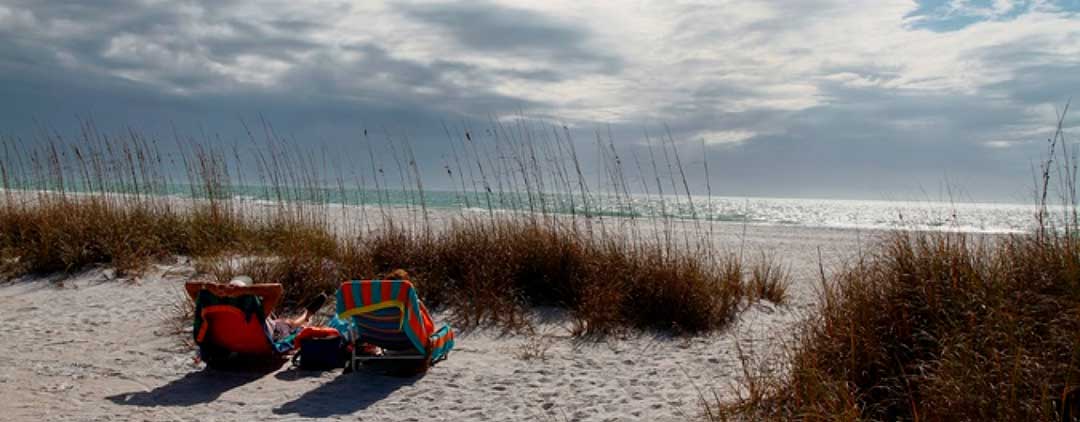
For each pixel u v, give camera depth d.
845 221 49.12
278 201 12.62
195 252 11.30
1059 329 4.59
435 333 7.26
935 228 6.88
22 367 6.71
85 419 5.43
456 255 10.15
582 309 8.90
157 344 7.68
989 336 4.59
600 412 5.77
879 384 4.98
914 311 5.47
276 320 7.43
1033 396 4.10
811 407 4.58
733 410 5.33
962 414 4.13
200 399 6.07
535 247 9.98
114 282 10.11
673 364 7.30
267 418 5.64
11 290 9.85
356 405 6.02
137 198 12.38
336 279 9.74
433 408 5.95
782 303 10.36
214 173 12.59
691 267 9.31
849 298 5.93
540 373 7.00
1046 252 5.95
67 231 11.19
